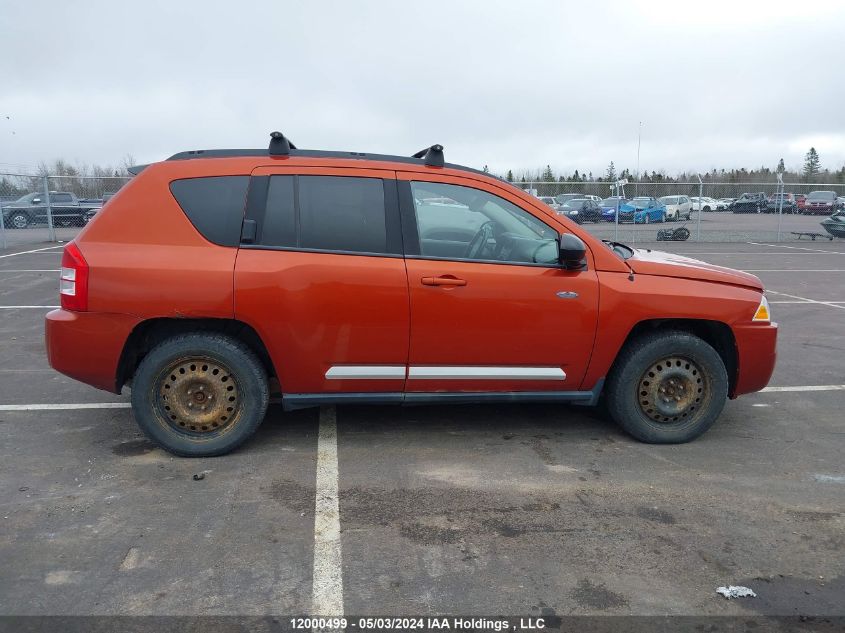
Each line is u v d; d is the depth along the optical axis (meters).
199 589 2.85
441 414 5.10
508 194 4.29
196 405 4.17
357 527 3.38
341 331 4.06
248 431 4.20
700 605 2.79
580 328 4.26
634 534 3.35
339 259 4.04
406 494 3.75
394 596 2.82
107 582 2.88
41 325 8.21
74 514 3.47
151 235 3.99
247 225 4.02
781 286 12.40
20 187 20.89
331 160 4.19
